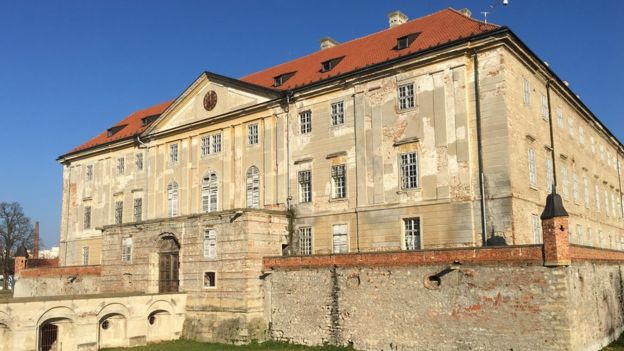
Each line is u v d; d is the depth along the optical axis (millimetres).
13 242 79000
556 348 22172
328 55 42438
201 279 35781
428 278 26250
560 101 38469
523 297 23234
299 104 38031
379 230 32969
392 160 32938
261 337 32469
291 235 36812
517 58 31188
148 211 47469
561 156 37250
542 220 22969
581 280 24531
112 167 52469
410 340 26500
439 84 31438
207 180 43375
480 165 29438
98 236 52906
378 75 34062
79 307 32344
